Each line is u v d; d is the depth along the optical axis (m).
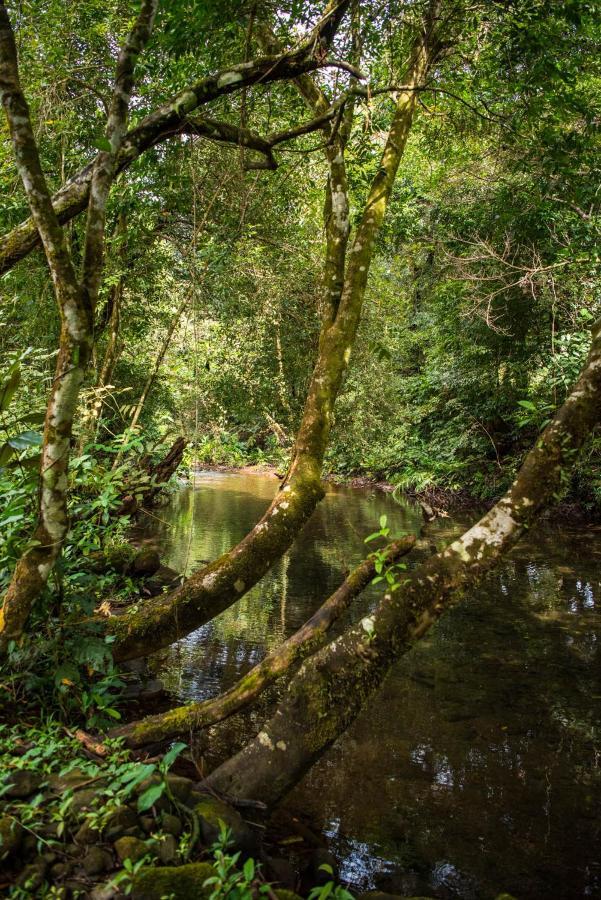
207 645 5.16
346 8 3.69
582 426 2.49
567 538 9.55
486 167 9.95
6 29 2.56
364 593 6.85
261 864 2.26
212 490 15.48
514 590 6.89
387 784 3.29
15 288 6.10
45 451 2.68
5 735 2.70
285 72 3.54
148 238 7.30
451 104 6.58
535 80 5.09
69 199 3.53
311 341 7.36
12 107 2.53
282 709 2.61
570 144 5.87
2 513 3.00
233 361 7.12
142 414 8.95
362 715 4.09
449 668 4.86
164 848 2.07
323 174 7.11
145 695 4.07
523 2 4.49
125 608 4.70
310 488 3.90
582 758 3.58
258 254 6.90
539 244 9.60
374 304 8.97
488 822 2.99
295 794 3.19
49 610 3.21
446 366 13.42
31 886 1.87
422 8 4.56
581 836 2.91
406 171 11.69
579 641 5.40
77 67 5.79
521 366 11.21
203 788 2.58
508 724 3.97
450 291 11.64
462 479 13.75
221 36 4.51
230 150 5.81
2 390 2.93
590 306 8.34
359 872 2.60
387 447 14.71
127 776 2.17
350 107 4.49
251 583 3.71
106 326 7.89
